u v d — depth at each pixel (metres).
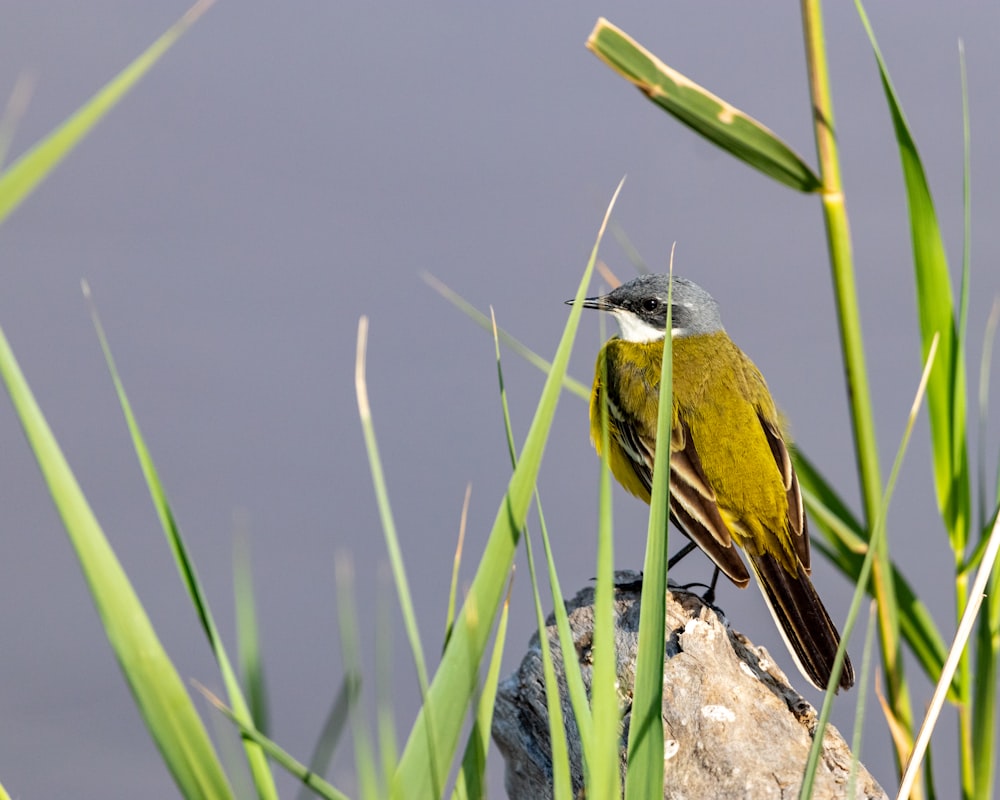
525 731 10.60
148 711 5.48
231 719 5.85
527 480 6.43
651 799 6.08
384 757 6.27
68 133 4.71
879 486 11.31
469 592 6.22
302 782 5.82
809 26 10.83
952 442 11.37
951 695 11.31
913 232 11.16
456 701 6.13
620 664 10.04
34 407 5.29
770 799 8.42
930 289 11.27
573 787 9.72
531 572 6.32
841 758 8.82
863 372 11.16
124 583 5.46
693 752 8.89
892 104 10.68
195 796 5.56
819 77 10.87
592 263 6.70
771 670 10.02
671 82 10.53
